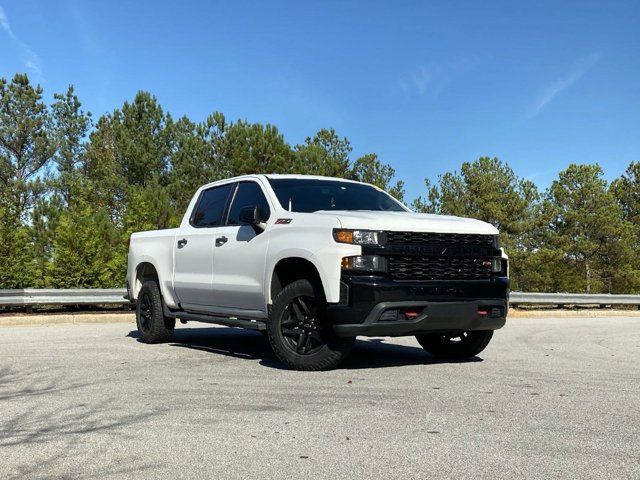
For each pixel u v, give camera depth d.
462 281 6.63
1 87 41.06
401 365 7.02
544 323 15.13
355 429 4.17
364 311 6.18
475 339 7.46
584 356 8.18
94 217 21.22
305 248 6.52
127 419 4.46
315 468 3.39
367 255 6.26
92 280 16.86
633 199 51.00
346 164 35.53
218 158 32.50
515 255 36.47
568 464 3.45
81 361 7.27
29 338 9.88
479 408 4.79
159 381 5.93
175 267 8.67
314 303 6.55
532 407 4.83
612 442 3.88
